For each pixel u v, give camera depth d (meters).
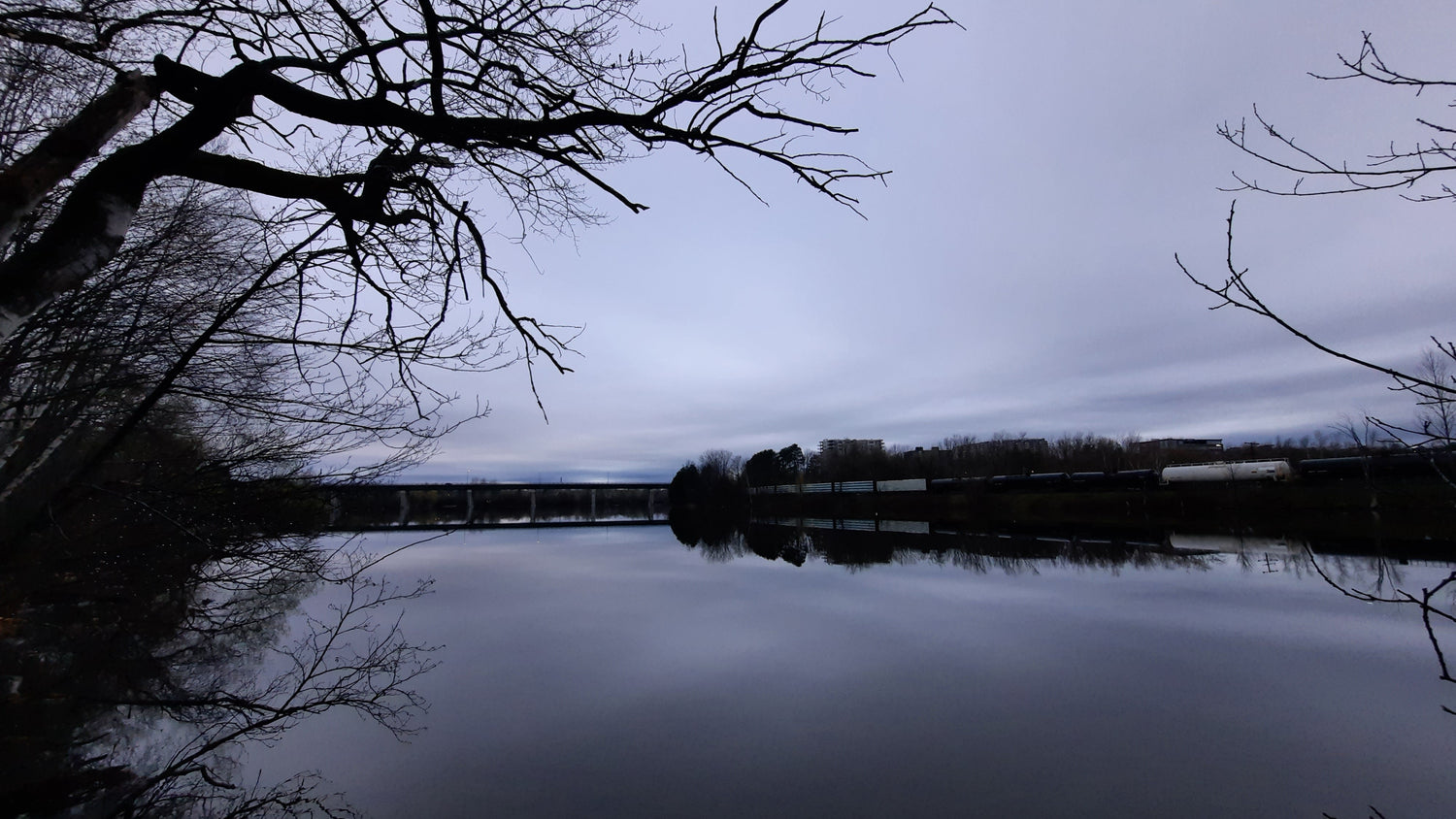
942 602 18.72
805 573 25.97
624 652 14.04
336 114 3.29
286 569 7.85
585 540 47.62
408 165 4.02
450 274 4.41
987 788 7.88
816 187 3.25
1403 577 18.88
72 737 8.27
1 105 5.47
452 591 22.20
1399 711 9.84
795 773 8.31
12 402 6.20
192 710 9.42
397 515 75.19
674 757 8.77
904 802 7.58
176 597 9.51
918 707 10.46
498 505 102.81
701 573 27.06
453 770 8.33
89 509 6.95
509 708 10.50
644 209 3.45
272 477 7.31
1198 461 57.47
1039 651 13.37
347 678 9.78
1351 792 7.63
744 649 14.19
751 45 2.87
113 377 6.76
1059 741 9.11
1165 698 10.59
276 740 8.98
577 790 7.84
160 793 7.42
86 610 9.45
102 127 2.90
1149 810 7.33
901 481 62.56
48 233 2.87
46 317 6.18
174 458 7.25
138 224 6.75
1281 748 8.74
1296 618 15.34
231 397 6.90
